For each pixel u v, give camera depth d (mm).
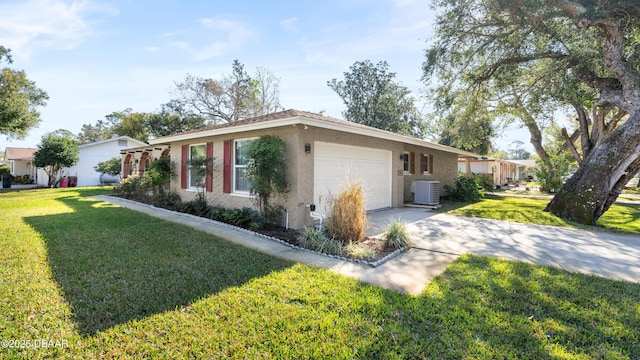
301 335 2553
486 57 11320
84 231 6156
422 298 3240
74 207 9836
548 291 3430
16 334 2498
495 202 13344
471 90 12633
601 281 3736
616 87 9289
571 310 2998
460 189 14031
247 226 6945
